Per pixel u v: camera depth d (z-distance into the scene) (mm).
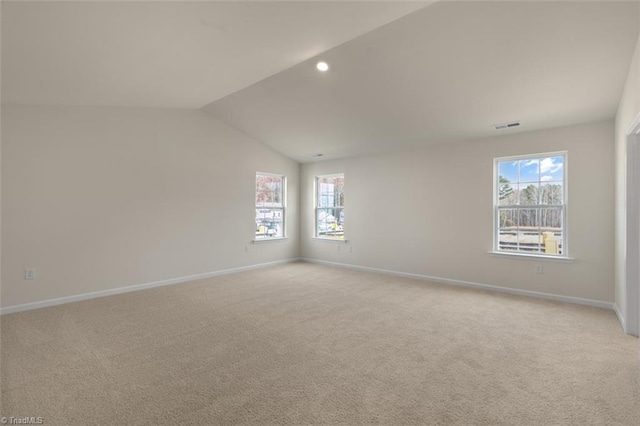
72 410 1951
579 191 4113
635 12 2434
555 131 4285
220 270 5934
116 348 2826
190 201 5496
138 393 2137
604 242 3943
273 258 6910
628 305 3115
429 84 3766
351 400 2053
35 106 3984
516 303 4141
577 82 3312
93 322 3473
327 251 7000
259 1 2162
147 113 4969
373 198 6242
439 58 3299
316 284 5203
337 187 6953
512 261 4629
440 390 2158
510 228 4734
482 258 4902
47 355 2686
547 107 3828
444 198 5309
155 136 5059
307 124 5434
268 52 3084
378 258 6172
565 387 2184
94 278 4445
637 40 2654
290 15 2408
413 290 4816
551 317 3605
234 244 6160
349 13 2467
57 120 4148
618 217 3609
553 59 3047
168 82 3773
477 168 4957
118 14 2143
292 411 1942
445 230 5293
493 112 4121
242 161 6281
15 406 1984
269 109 5164
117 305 4082
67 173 4223
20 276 3877
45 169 4059
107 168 4570
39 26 2197
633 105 2832
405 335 3105
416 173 5645
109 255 4586
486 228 4867
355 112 4738
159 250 5109
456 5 2590
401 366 2496
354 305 4074
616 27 2586
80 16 2125
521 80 3422
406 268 5773
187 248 5457
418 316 3654
